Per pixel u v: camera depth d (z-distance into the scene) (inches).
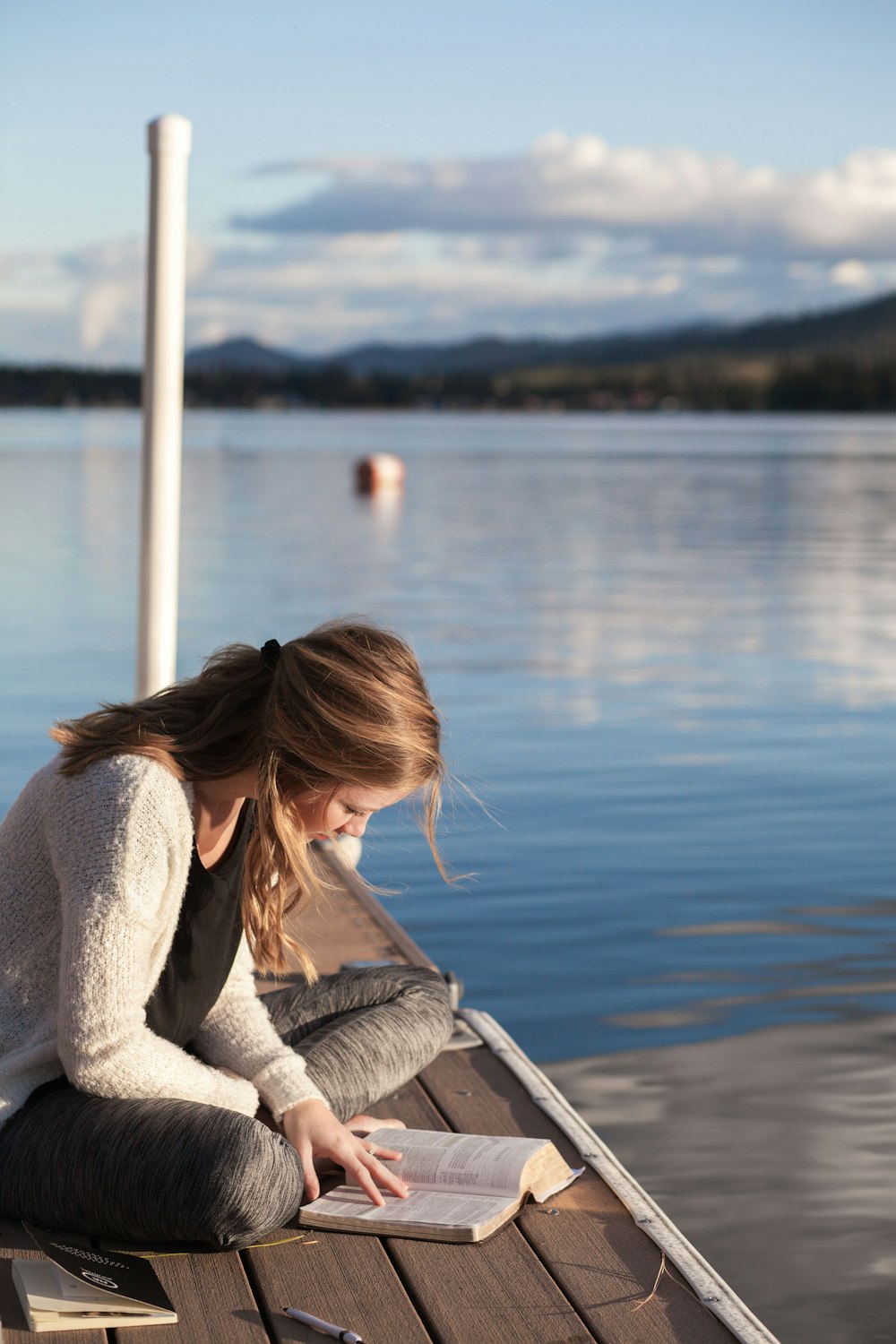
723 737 294.7
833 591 538.6
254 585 529.0
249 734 86.1
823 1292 102.0
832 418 6215.6
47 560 597.6
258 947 92.4
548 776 262.7
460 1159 95.3
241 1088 91.3
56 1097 88.0
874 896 199.5
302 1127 93.8
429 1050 109.0
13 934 87.4
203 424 4104.3
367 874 208.4
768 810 242.2
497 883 204.1
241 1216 84.3
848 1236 110.1
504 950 177.9
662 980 167.9
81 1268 80.2
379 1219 90.1
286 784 85.5
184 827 84.5
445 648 399.5
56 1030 86.7
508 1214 91.7
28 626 421.7
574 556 660.7
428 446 2300.7
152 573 173.3
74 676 346.6
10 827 87.9
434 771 86.7
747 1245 108.3
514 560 640.4
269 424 4205.2
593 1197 96.3
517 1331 79.9
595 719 310.5
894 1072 142.6
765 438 2938.0
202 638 396.8
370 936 154.3
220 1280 84.4
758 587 550.6
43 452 1711.4
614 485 1262.3
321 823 87.8
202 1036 98.8
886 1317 99.0
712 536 779.4
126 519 807.1
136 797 83.1
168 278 169.3
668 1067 143.3
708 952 177.6
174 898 85.2
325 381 6437.0
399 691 83.8
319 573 576.1
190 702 88.0
